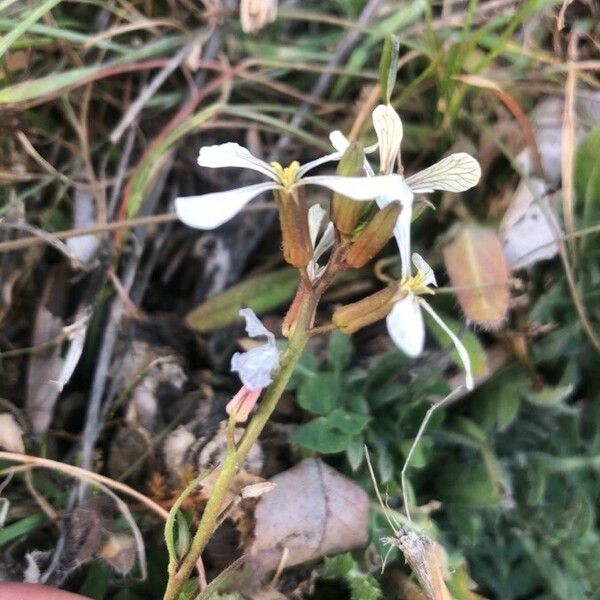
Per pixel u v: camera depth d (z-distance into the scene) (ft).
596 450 0.58
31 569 0.50
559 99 0.64
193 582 0.46
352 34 0.67
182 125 0.63
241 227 0.65
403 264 0.35
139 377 0.58
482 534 0.57
